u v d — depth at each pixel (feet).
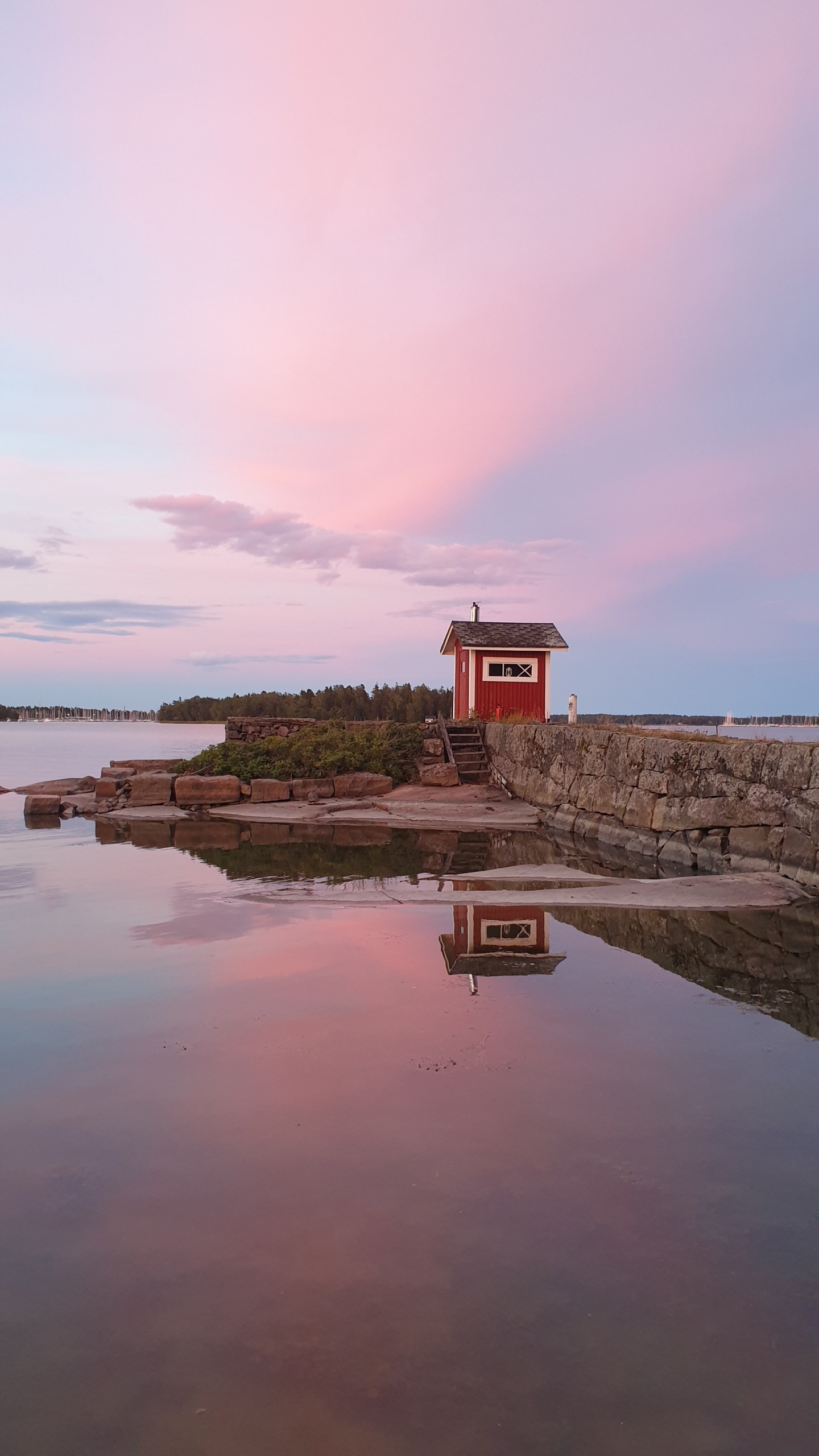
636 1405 6.22
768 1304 7.29
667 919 22.48
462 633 74.18
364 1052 12.92
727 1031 14.02
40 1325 7.04
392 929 21.08
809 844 26.48
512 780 57.06
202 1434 5.96
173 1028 13.93
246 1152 9.83
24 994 15.78
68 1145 10.00
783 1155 9.85
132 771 67.26
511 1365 6.60
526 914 22.93
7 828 46.68
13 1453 5.75
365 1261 7.83
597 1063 12.58
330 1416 6.11
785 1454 5.78
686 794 33.68
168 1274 7.67
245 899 24.85
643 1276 7.63
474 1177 9.27
